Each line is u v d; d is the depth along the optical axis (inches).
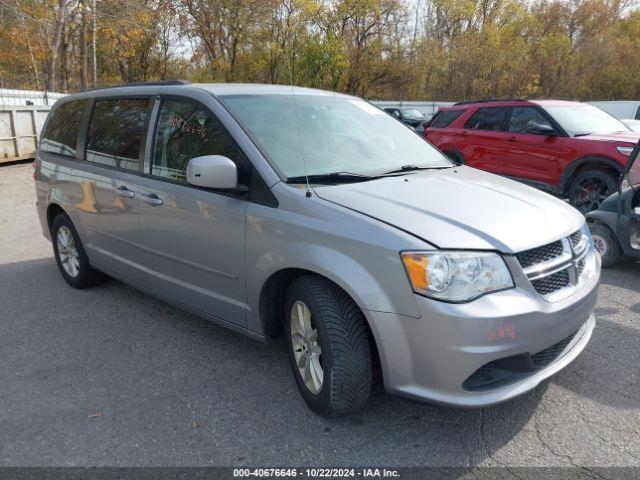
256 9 1334.9
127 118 173.5
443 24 1696.6
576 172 323.9
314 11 1289.4
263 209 125.9
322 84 1279.5
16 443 114.9
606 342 156.7
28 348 158.7
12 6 992.9
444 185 133.0
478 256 103.7
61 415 125.0
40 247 270.2
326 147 144.9
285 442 114.2
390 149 158.2
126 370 145.3
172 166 152.2
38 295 202.2
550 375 111.5
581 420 120.0
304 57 1248.2
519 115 362.3
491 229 109.4
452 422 119.9
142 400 130.9
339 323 112.5
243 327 138.4
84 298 198.4
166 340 162.9
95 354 154.6
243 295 134.3
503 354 102.3
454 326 100.0
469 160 386.3
